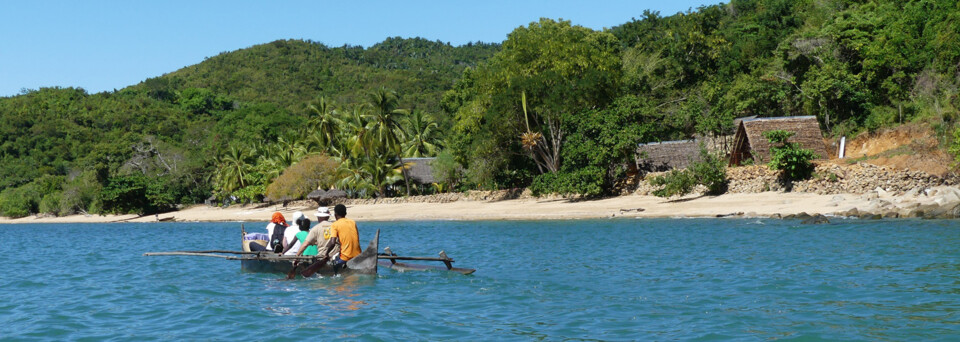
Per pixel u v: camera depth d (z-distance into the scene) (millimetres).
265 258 15523
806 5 55156
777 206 30516
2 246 33281
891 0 45062
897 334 8914
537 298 12211
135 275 17125
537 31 58031
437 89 189125
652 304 11359
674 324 9867
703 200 35250
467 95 67438
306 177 65125
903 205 27172
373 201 57062
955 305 10477
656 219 31328
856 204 28828
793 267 14859
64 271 18859
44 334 10234
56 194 88125
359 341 9227
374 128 59281
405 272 15656
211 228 47156
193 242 32031
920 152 31906
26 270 19641
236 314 11312
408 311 11219
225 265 18812
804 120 36719
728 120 43375
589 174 40500
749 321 9875
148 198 78062
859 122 39812
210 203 88250
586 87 42094
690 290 12539
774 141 34531
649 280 13906
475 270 15938
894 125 36531
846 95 40656
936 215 25500
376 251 14867
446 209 46219
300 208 62000
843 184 31859
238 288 14188
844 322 9633
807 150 33375
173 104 167375
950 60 36812
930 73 36812
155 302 12781
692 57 56719
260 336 9664
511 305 11609
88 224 68312
